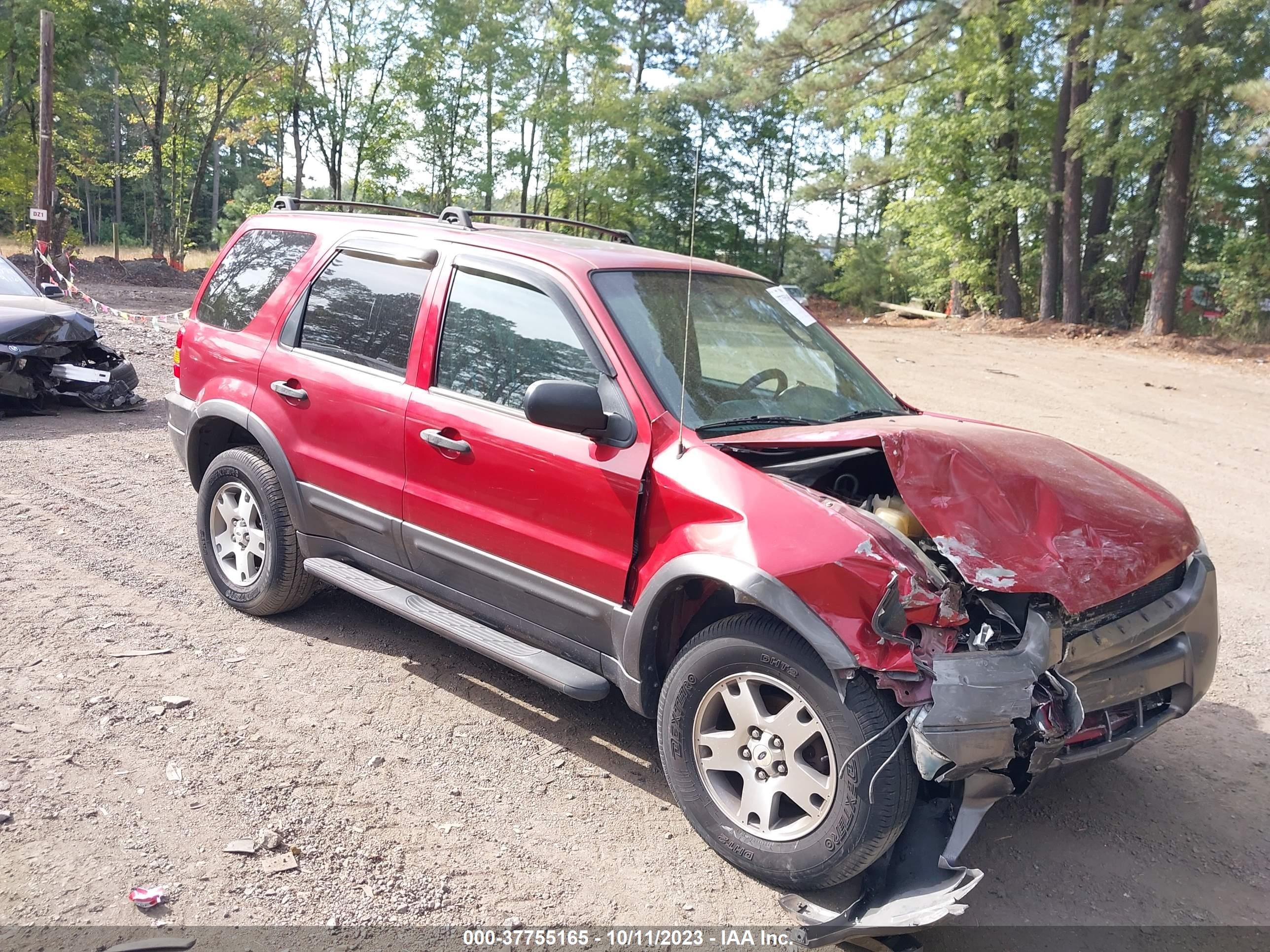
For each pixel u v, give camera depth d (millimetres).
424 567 4277
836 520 3057
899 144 34031
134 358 12844
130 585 5320
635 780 3820
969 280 34469
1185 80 23047
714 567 3180
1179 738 4520
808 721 3066
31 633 4613
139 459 7996
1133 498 3592
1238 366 20547
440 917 2939
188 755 3689
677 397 3654
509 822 3469
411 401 4211
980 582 2914
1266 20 21641
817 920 2879
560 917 2988
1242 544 7781
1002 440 3754
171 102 39156
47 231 20609
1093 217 32531
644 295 4016
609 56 39812
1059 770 3160
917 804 3115
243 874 3043
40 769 3502
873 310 43062
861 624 2902
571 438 3695
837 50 26656
